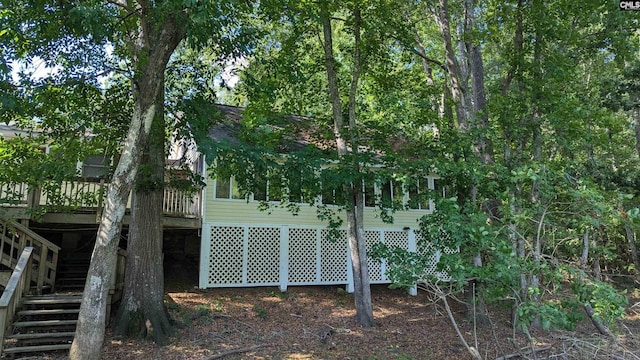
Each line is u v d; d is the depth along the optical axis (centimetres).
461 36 1254
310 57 1241
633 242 1908
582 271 579
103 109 896
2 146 836
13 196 852
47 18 656
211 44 854
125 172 619
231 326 965
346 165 1018
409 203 1086
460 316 1231
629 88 1287
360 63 1205
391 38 1242
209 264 1296
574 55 1238
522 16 1197
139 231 848
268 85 920
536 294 581
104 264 585
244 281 1334
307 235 1463
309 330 992
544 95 1112
